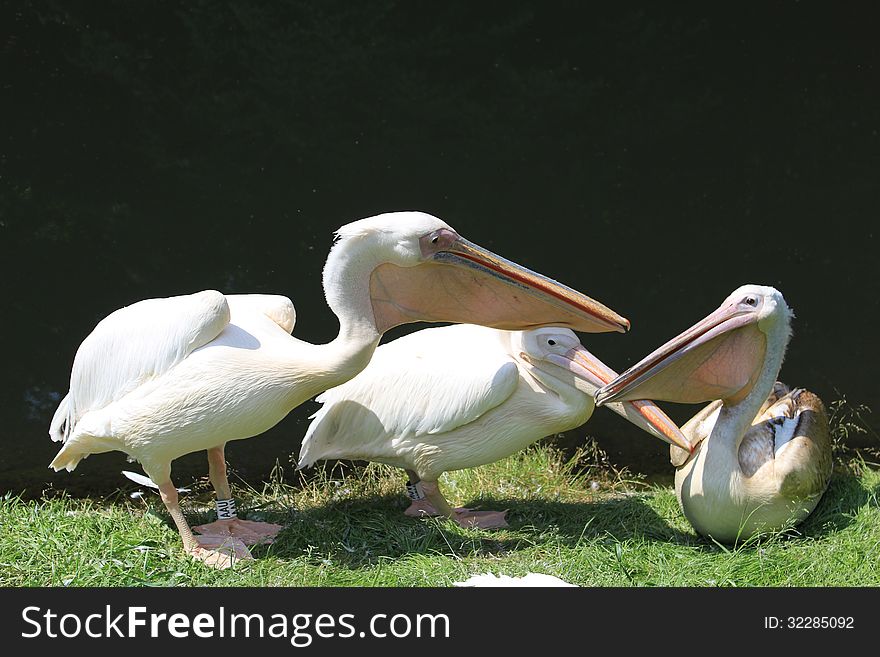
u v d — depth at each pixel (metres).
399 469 10.10
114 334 8.23
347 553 8.53
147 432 8.09
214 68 17.28
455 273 8.08
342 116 16.83
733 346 8.21
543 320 8.29
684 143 16.75
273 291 13.64
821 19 18.89
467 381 8.64
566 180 15.99
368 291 8.05
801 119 17.27
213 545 8.44
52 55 17.03
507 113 17.17
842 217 15.41
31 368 12.16
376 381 8.84
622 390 8.27
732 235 15.09
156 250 14.18
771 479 8.23
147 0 17.77
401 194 15.50
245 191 15.34
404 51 17.95
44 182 15.09
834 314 13.69
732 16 18.89
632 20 18.75
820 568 7.94
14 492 10.08
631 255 14.63
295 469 10.61
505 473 10.23
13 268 13.67
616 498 10.05
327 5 18.12
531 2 18.81
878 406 11.91
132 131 16.16
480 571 8.04
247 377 8.01
